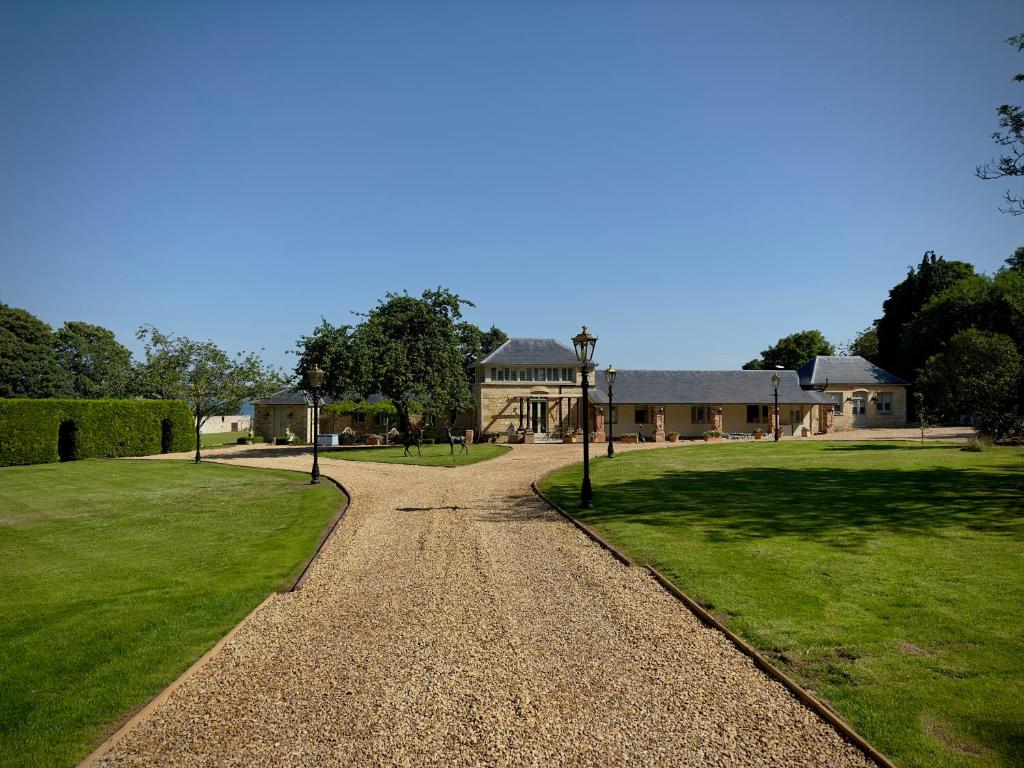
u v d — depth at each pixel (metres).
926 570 8.40
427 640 6.60
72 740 4.73
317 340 33.94
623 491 15.98
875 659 5.75
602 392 41.12
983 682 5.28
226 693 5.47
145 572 9.64
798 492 15.05
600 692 5.32
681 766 4.23
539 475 20.28
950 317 47.19
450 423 45.19
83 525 13.88
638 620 7.02
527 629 6.83
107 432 35.38
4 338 51.09
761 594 7.60
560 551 10.17
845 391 45.88
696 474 19.08
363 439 45.09
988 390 28.44
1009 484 15.45
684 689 5.35
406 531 12.10
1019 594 7.41
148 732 4.84
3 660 6.19
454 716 4.96
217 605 7.82
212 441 50.91
